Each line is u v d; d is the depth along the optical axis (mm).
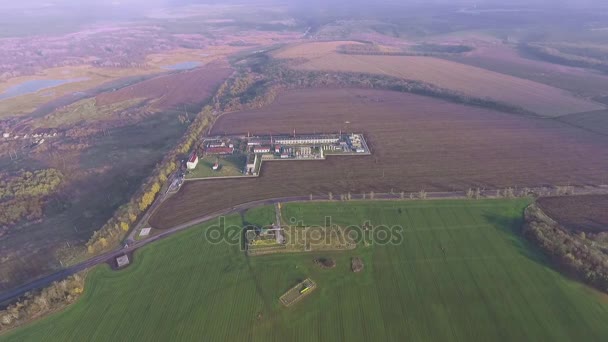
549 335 80625
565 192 130250
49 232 123062
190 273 100062
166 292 94375
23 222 129125
